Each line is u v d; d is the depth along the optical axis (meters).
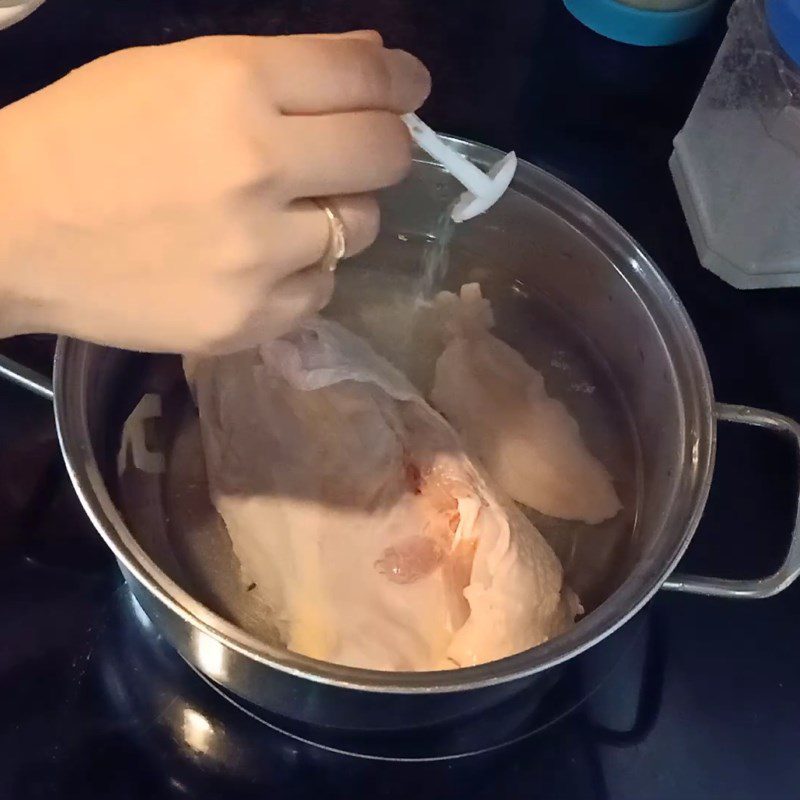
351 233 0.41
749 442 0.66
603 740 0.55
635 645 0.59
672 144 0.77
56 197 0.37
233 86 0.36
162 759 0.53
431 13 0.80
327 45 0.39
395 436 0.60
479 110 0.76
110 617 0.57
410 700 0.46
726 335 0.70
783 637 0.60
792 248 0.69
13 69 0.73
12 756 0.52
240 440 0.60
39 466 0.62
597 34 0.81
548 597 0.56
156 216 0.37
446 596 0.55
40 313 0.41
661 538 0.51
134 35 0.76
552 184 0.65
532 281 0.74
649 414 0.64
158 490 0.63
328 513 0.57
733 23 0.70
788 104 0.64
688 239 0.73
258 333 0.41
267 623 0.58
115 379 0.61
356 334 0.70
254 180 0.36
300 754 0.54
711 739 0.56
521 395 0.68
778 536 0.63
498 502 0.58
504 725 0.55
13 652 0.55
